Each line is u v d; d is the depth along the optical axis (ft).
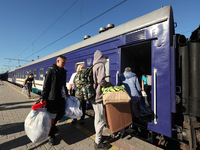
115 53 9.66
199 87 6.84
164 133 6.76
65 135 8.66
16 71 50.24
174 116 8.01
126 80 7.97
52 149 6.95
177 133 7.32
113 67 9.75
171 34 7.25
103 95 6.03
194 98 6.96
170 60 6.83
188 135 6.85
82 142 7.72
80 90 6.45
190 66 7.24
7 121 11.10
